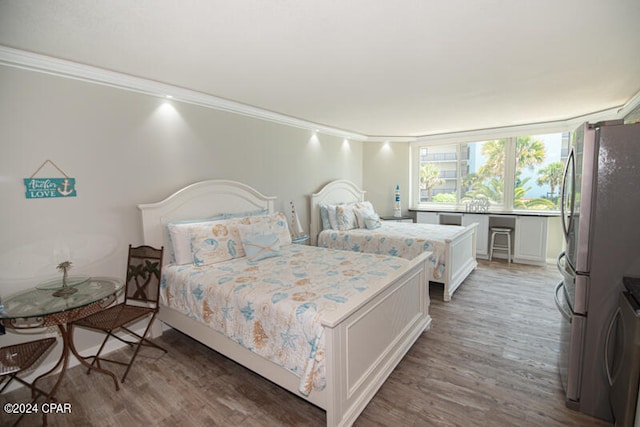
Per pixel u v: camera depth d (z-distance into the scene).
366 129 5.39
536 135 5.21
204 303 2.32
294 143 4.52
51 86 2.26
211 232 2.91
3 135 2.07
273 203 4.08
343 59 2.31
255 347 1.97
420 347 2.61
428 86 2.98
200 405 1.99
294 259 2.96
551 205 5.25
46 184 2.26
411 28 1.85
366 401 1.88
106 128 2.56
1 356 1.83
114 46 2.06
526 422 1.79
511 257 5.50
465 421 1.80
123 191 2.68
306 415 1.89
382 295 2.11
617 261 1.70
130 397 2.07
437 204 6.30
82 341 2.51
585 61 2.39
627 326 1.52
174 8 1.61
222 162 3.50
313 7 1.62
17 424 1.85
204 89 3.05
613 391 1.66
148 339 2.84
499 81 2.85
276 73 2.60
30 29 1.81
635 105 3.29
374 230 4.66
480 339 2.73
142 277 2.65
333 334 1.58
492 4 1.60
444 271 3.63
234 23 1.78
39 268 2.25
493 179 5.71
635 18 1.75
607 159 1.68
